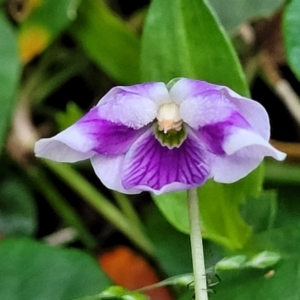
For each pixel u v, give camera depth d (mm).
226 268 95
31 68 121
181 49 99
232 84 98
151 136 93
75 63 121
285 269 96
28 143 117
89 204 120
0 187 116
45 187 117
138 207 118
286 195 109
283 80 117
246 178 100
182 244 108
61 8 113
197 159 92
